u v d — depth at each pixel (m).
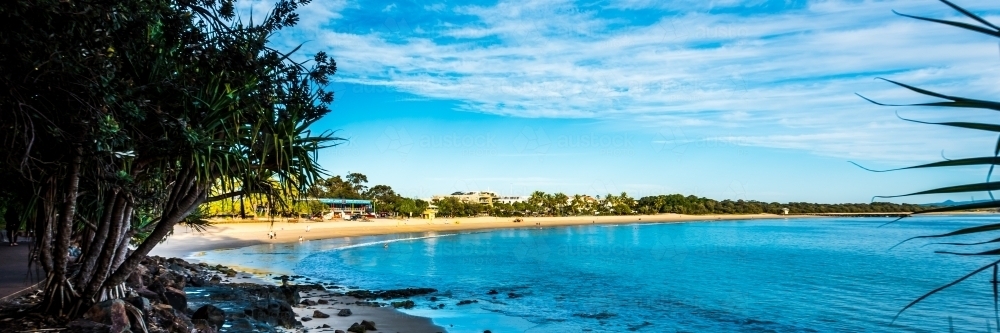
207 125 7.64
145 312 9.52
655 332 19.06
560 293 27.47
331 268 38.50
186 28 6.96
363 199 144.88
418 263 43.50
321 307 19.66
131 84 6.46
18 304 9.42
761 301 26.12
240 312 13.45
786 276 36.16
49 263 8.40
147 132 7.49
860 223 157.88
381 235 87.75
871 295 28.16
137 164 7.82
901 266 43.19
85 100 5.65
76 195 8.00
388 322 17.59
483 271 37.88
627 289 29.36
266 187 8.62
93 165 6.88
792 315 22.80
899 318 22.16
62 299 8.46
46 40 5.02
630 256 52.28
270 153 8.34
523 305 23.41
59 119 5.66
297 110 8.27
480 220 161.25
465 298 24.84
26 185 7.76
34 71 5.14
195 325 11.18
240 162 7.84
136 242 16.33
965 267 42.09
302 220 102.19
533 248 63.19
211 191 9.32
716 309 23.81
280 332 13.81
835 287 31.08
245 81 7.80
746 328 20.23
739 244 71.25
